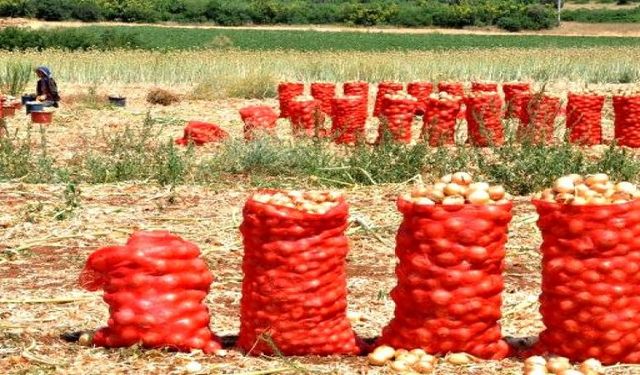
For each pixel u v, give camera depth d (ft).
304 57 141.08
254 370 27.73
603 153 67.26
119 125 86.94
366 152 59.77
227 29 294.46
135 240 29.76
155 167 59.31
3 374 27.91
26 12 297.53
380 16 330.34
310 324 28.60
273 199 28.94
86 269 30.42
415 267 27.81
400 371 27.43
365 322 33.22
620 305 27.48
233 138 73.82
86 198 52.54
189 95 112.16
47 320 33.30
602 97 77.46
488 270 27.86
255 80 114.83
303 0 386.73
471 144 67.67
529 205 52.11
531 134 58.29
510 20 323.16
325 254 28.45
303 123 78.59
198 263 29.71
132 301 29.32
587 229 27.37
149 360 28.81
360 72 135.95
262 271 28.53
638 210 27.40
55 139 77.87
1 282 37.78
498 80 141.79
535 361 26.68
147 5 313.53
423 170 59.57
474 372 27.30
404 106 73.77
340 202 29.07
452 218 27.48
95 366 28.40
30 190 54.19
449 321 27.86
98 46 180.86
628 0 405.39
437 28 328.29
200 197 53.42
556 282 27.89
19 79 119.85
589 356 27.81
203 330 29.66
